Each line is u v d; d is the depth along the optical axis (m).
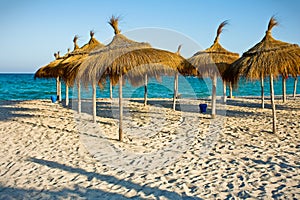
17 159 5.46
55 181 4.38
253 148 5.85
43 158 5.50
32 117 10.36
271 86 7.04
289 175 4.36
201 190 3.96
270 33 7.12
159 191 3.96
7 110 12.48
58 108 13.00
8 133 7.72
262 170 4.61
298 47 6.65
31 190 4.08
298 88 35.88
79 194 3.92
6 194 3.96
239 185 4.08
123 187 4.12
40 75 12.91
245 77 6.61
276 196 3.71
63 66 8.84
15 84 46.69
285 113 10.66
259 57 6.60
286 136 6.82
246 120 9.19
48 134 7.50
